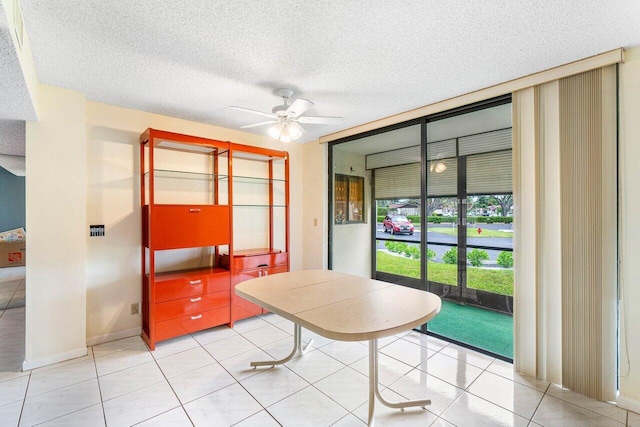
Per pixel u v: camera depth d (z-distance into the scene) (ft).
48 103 8.14
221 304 10.78
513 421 6.05
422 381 7.52
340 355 8.91
